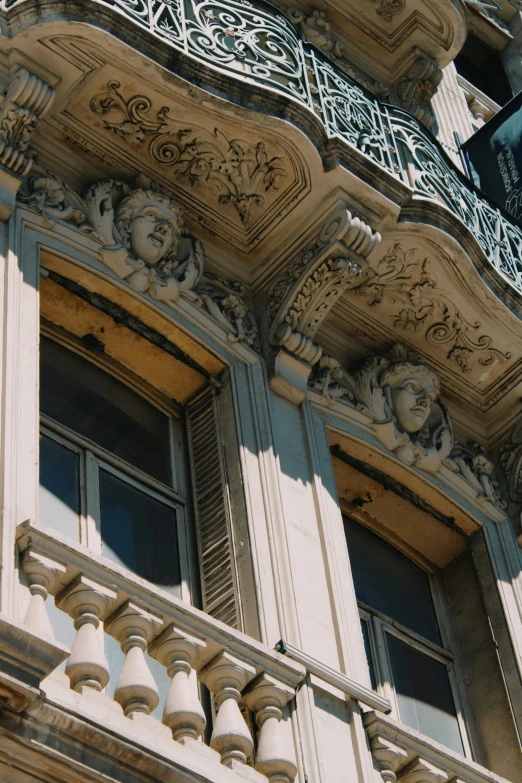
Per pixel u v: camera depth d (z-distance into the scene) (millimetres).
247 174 17000
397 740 14445
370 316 18469
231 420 16344
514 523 18844
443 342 18828
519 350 18984
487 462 19141
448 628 18141
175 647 13008
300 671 13820
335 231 16891
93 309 16109
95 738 11469
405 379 18484
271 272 17547
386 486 18094
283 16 17531
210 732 14008
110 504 15453
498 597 17969
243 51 16719
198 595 15375
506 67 26297
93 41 15562
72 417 15891
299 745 13727
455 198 18562
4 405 13695
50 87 15641
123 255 16219
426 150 18453
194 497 16109
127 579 12844
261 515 15562
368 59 21250
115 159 16828
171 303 16594
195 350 16641
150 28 16016
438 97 23531
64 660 12094
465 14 21203
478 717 17406
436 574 18625
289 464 16344
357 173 16969
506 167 21984
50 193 16000
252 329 17234
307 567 15477
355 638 15203
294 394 17016
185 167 16969
